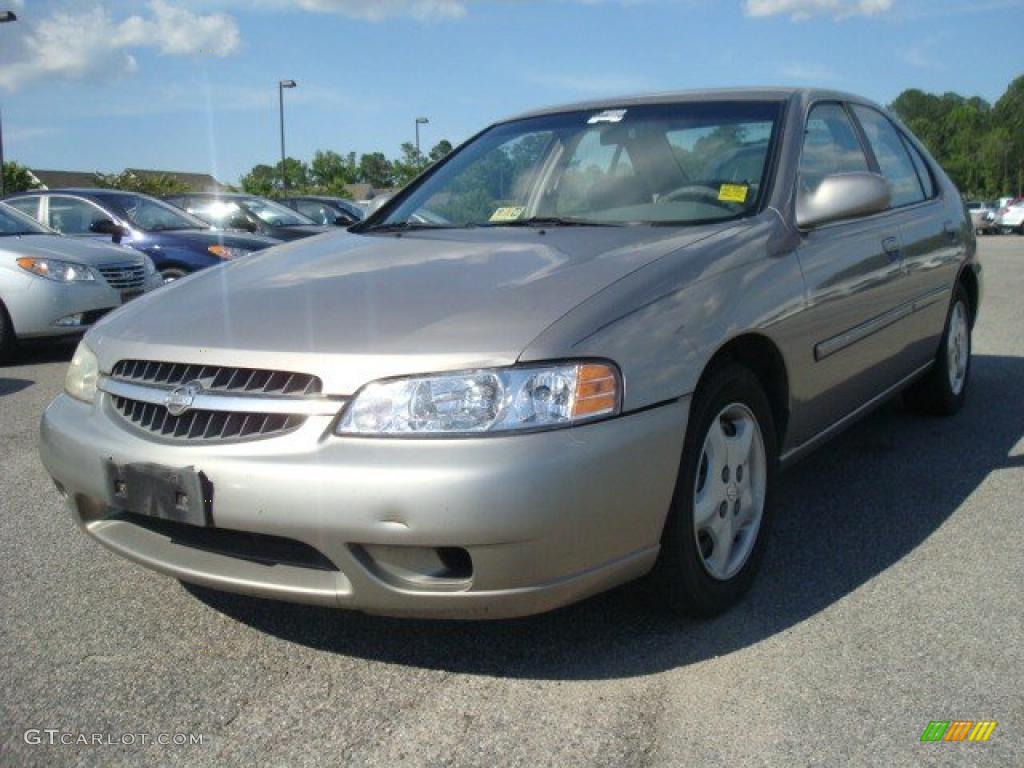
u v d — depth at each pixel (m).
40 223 8.91
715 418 2.85
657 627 2.87
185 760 2.29
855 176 3.35
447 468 2.30
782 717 2.39
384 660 2.74
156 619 3.01
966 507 3.84
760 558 3.11
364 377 2.41
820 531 3.64
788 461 3.39
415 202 4.00
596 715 2.43
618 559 2.52
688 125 3.77
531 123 4.21
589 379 2.42
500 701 2.51
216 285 3.13
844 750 2.26
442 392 2.36
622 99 4.12
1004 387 6.00
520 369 2.37
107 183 35.38
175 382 2.63
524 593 2.38
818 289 3.31
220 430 2.51
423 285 2.80
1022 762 2.20
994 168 90.88
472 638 2.84
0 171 21.50
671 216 3.37
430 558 2.40
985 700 2.45
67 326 7.70
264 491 2.39
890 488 4.11
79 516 2.91
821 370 3.40
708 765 2.22
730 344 2.93
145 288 8.44
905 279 4.14
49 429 2.91
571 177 3.75
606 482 2.41
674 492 2.65
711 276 2.86
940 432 4.96
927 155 5.12
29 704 2.54
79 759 2.30
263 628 2.94
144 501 2.59
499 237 3.30
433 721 2.43
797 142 3.63
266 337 2.60
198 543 2.67
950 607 2.96
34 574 3.36
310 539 2.38
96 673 2.69
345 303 2.73
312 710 2.49
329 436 2.39
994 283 12.90
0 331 7.57
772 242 3.18
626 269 2.75
